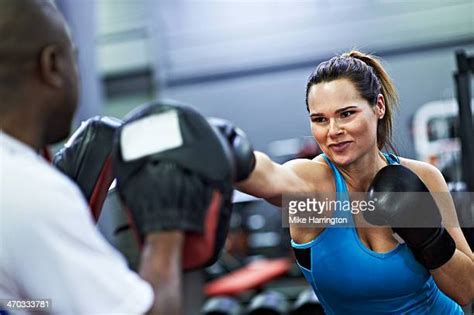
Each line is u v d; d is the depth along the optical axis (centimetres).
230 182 87
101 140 122
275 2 822
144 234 82
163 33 863
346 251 143
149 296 78
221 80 838
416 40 748
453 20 740
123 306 77
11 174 78
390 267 142
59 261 75
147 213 82
